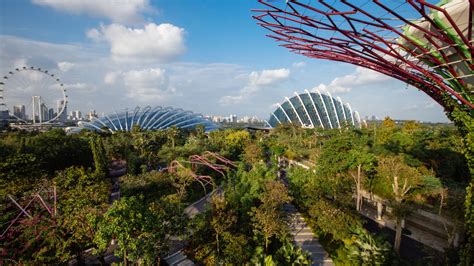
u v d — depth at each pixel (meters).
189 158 41.94
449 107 12.59
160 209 17.23
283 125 91.44
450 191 23.45
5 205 21.78
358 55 12.49
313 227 25.67
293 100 132.50
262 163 40.38
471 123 11.56
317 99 124.81
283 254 18.30
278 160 54.94
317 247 22.86
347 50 12.27
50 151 38.97
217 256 19.22
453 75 10.98
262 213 19.88
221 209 20.77
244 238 19.33
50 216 19.11
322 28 10.74
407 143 40.66
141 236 14.24
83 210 17.19
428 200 25.39
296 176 32.62
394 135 44.00
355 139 49.94
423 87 13.55
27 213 19.59
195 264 19.56
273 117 142.88
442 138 42.06
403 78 13.84
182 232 18.39
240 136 65.38
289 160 54.88
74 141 46.97
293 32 12.05
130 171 43.56
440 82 11.17
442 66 11.16
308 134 77.00
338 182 27.14
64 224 16.80
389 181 28.00
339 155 32.38
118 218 13.35
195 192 37.06
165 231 16.86
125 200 14.40
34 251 16.47
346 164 30.94
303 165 49.09
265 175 33.84
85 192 21.06
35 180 27.47
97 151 41.38
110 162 56.28
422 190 25.73
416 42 11.58
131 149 57.44
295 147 57.69
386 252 18.25
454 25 8.72
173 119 116.56
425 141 41.97
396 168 27.11
